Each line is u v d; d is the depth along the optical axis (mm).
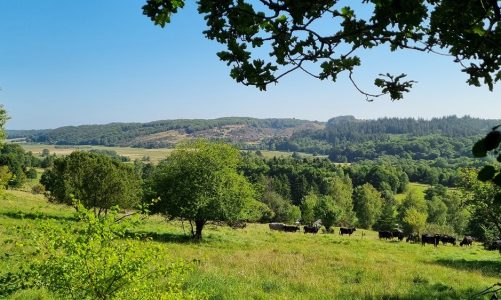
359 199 93438
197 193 32906
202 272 17219
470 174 29641
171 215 34750
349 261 23531
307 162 146500
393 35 3826
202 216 33250
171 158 34812
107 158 42812
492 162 2615
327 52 3957
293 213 84062
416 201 87438
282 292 15336
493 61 3844
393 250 34469
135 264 7320
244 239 35688
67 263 7055
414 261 27156
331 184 107625
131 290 7559
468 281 18797
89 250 7117
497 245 40969
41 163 148125
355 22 3822
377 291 15758
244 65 4082
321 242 37562
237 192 34531
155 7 3775
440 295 15578
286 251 27891
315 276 18312
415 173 162500
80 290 7258
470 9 3498
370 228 89375
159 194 33781
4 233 20594
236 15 3801
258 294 14500
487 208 29047
